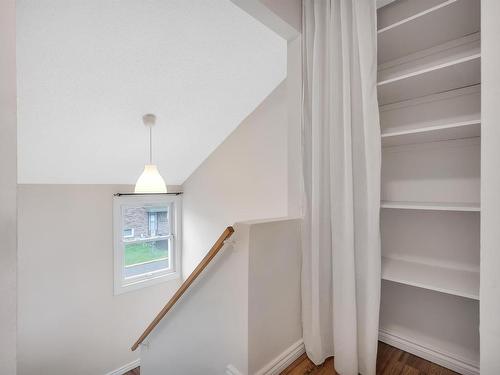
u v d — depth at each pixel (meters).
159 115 2.77
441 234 1.43
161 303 4.04
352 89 1.31
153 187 2.40
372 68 1.23
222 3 1.83
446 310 1.39
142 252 3.93
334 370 1.34
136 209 3.85
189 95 2.64
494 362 0.89
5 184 0.45
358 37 1.25
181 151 3.48
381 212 1.64
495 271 0.89
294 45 1.61
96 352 3.37
